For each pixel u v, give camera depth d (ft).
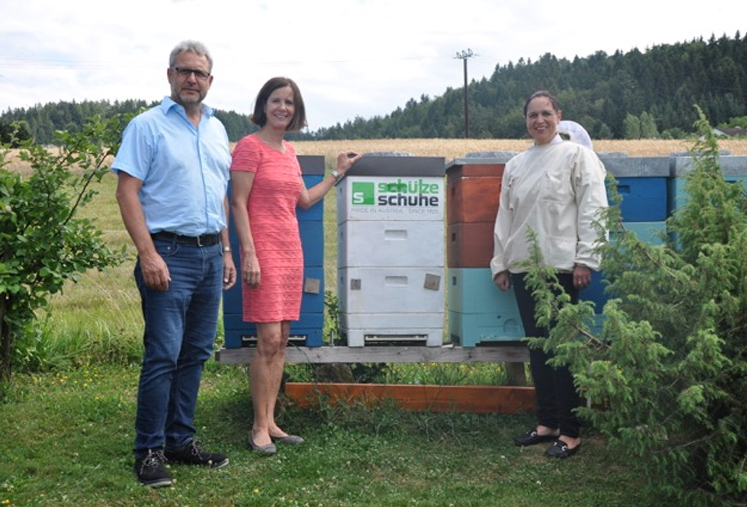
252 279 16.39
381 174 18.04
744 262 13.32
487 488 14.94
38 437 18.06
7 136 21.34
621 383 12.60
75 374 24.68
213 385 24.18
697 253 14.60
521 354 18.71
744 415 13.16
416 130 438.81
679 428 13.29
